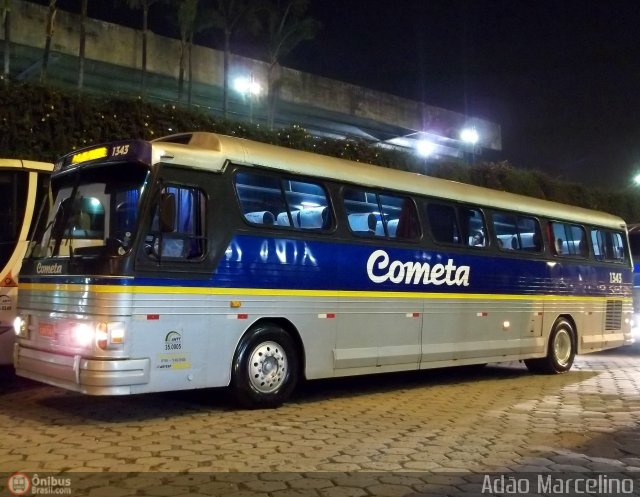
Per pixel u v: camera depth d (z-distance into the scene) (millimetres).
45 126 13133
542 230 12945
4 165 9266
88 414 7719
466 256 11148
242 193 8172
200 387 7555
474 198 11508
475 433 7375
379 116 36625
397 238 10047
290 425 7457
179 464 5812
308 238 8789
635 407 9141
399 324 9945
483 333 11430
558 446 6863
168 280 7316
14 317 8945
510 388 11062
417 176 10727
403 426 7656
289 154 8805
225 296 7812
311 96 33562
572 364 13836
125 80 28984
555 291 13039
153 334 7148
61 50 25516
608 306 14586
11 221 9180
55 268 7555
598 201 29078
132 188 7391
